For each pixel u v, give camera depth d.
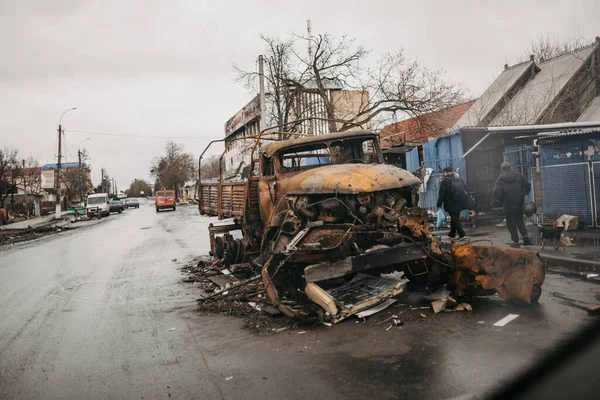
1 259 14.05
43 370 4.26
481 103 27.17
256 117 36.06
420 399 3.16
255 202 8.51
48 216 47.09
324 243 5.15
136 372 4.08
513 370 3.51
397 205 5.92
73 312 6.54
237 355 4.34
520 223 8.63
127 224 28.91
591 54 23.78
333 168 6.50
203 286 7.91
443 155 14.98
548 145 11.30
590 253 7.31
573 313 4.78
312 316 5.14
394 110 22.28
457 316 4.97
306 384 3.56
